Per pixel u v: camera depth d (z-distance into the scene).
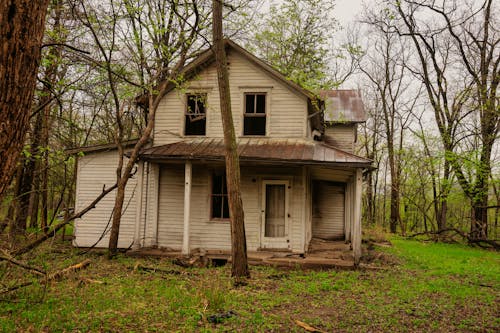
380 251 14.71
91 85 11.84
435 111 23.05
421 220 31.59
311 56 19.31
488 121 19.83
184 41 11.54
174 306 6.66
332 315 6.62
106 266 9.99
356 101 18.97
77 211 13.42
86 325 5.62
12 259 7.29
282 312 6.70
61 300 6.80
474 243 19.34
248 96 13.31
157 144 13.30
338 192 18.11
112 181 13.50
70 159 9.90
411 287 8.80
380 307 7.11
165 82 11.86
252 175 12.78
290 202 12.54
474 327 6.15
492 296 8.16
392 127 29.31
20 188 14.59
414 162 25.88
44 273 7.68
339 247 14.75
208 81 13.27
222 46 9.41
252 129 13.15
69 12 11.45
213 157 11.35
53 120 13.51
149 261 10.95
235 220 9.19
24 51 2.89
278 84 12.98
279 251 12.39
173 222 12.99
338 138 18.31
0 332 5.14
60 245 13.55
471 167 19.38
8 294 6.87
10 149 2.86
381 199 37.53
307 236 13.52
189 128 13.43
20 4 2.86
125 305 6.69
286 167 12.68
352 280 9.24
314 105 12.88
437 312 6.93
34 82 3.04
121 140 11.93
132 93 11.99
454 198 21.70
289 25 18.75
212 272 9.89
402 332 5.89
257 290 8.16
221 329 5.68
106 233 13.27
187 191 11.66
